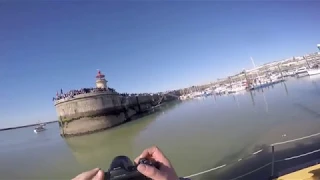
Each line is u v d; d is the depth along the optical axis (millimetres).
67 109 65625
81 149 49188
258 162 18547
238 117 44719
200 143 31078
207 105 88438
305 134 24438
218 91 127875
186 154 27422
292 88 73438
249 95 87188
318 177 5250
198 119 55094
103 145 49031
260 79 121000
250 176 16172
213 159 23750
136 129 62062
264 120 36406
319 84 67188
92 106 65250
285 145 20969
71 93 67750
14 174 36000
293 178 5445
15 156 52625
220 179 17562
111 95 72562
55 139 74812
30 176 33344
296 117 33281
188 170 21938
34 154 51656
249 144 25906
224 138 31234
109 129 67562
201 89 196875
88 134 64188
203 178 18625
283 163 16688
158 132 49781
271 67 144250
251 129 32562
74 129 64625
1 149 70188
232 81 157625
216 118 50094
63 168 36219
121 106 79625
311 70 97438
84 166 35875
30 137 108438
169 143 35594
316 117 30719
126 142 47375
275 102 52875
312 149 18531
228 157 23281
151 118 84062
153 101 146000
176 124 55438
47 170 36000
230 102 78312
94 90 69375
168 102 177125
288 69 127875
